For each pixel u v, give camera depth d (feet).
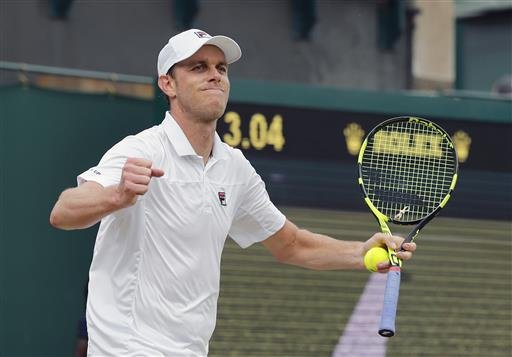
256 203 58.54
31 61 111.14
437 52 135.23
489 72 150.10
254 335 102.06
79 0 113.39
